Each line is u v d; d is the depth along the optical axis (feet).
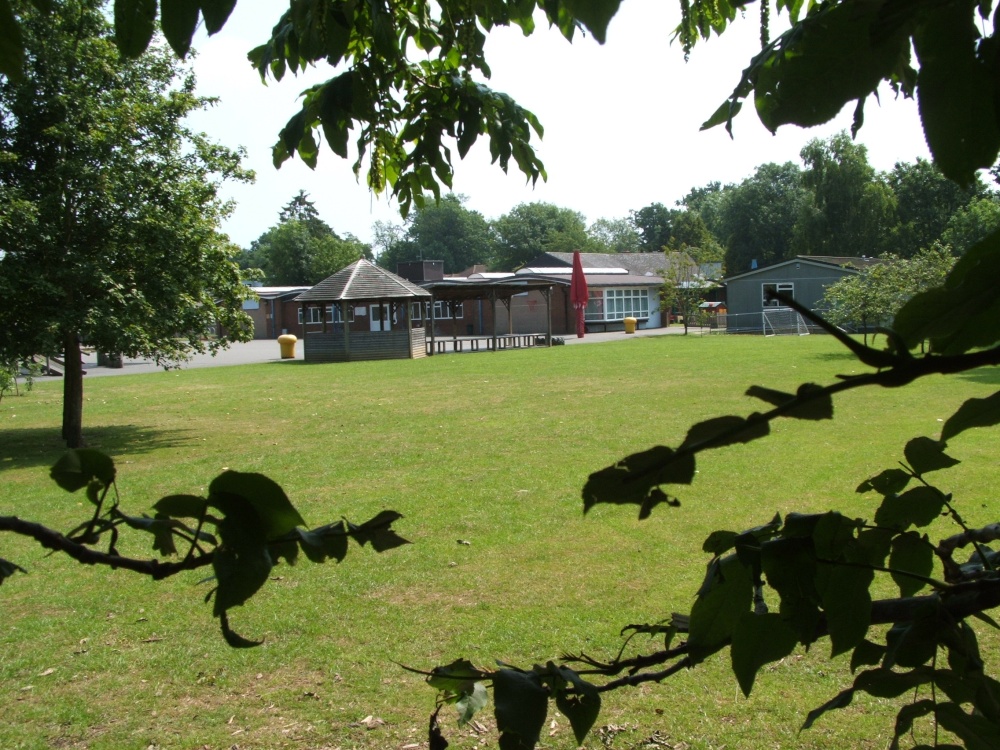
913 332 2.31
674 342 122.52
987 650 15.35
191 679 16.17
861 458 32.86
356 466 36.22
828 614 3.25
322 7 4.49
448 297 125.29
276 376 89.86
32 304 41.14
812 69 2.59
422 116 6.70
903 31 2.48
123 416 57.93
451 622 18.28
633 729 13.67
